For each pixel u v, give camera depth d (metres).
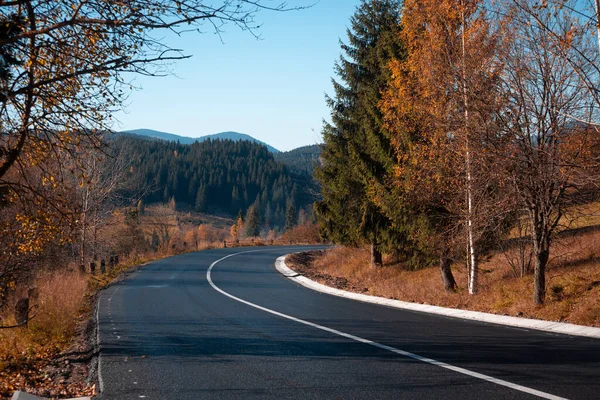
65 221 8.27
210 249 47.78
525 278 16.22
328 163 28.11
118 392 6.14
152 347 8.91
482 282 18.12
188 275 25.05
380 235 24.30
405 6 16.42
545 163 11.77
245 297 16.98
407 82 16.09
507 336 9.40
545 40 11.32
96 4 5.98
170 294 17.80
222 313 13.25
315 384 6.25
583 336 9.30
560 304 12.15
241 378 6.64
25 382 7.07
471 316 12.37
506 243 19.61
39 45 6.41
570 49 11.17
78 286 17.52
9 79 6.56
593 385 5.86
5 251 10.38
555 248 19.05
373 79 24.84
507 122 12.11
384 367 7.03
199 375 6.86
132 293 18.14
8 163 6.97
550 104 11.76
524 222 16.98
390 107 17.42
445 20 15.13
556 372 6.48
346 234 28.14
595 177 10.86
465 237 15.93
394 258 27.31
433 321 11.66
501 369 6.70
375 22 25.61
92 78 6.71
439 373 6.58
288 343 9.04
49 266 20.75
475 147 12.61
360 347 8.53
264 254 40.69
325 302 15.74
